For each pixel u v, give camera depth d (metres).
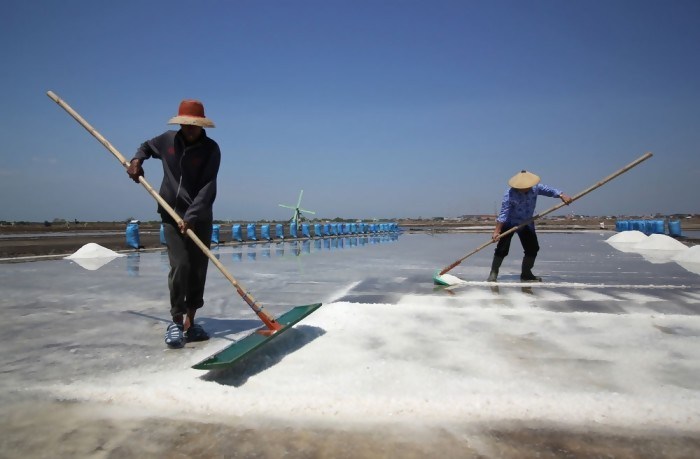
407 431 1.74
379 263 8.92
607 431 1.73
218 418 1.87
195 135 3.17
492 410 1.88
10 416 1.90
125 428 1.79
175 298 3.03
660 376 2.31
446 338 3.04
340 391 2.09
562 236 22.67
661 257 10.00
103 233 28.41
